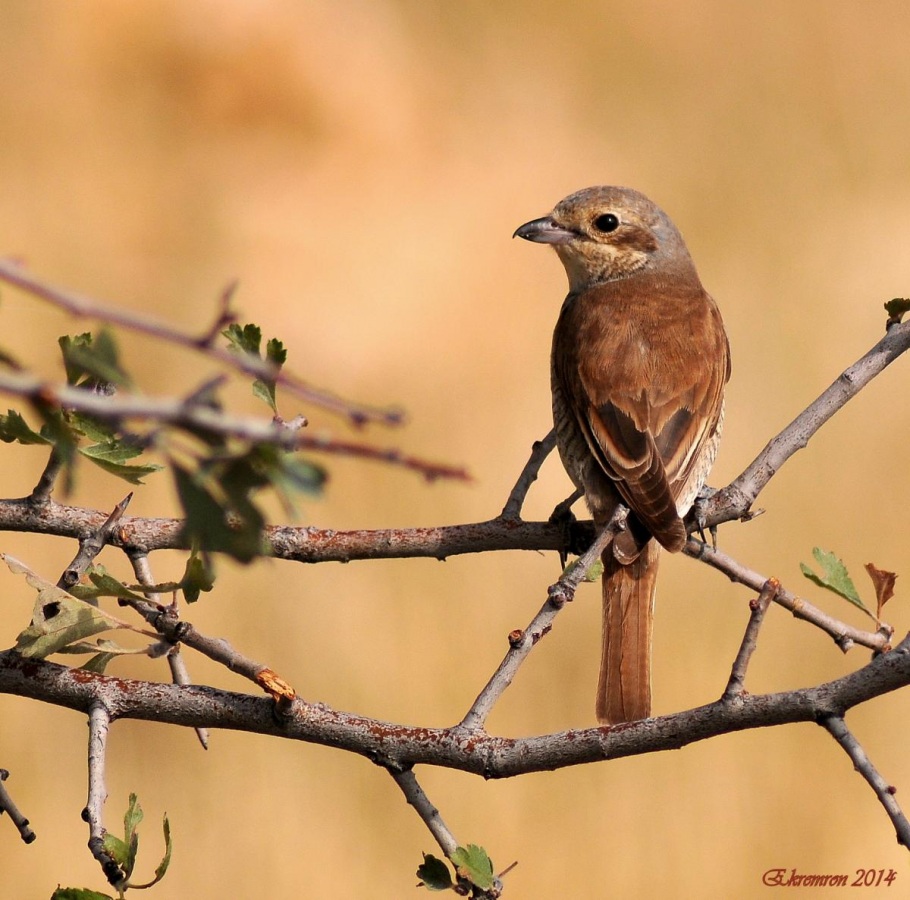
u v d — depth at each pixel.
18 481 11.77
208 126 20.64
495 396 15.91
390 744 4.54
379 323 17.77
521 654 4.65
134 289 17.50
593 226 8.41
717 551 6.06
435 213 19.89
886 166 19.14
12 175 18.80
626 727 4.34
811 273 16.69
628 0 22.44
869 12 21.56
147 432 2.43
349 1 23.23
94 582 4.56
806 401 14.84
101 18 20.97
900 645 4.13
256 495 2.63
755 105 20.61
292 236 18.86
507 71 22.28
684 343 7.46
